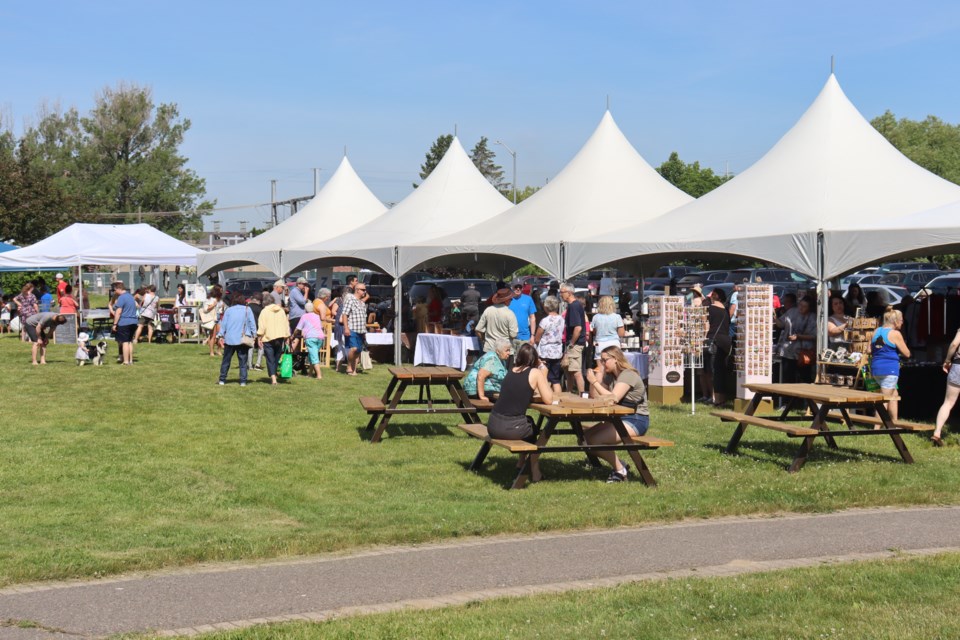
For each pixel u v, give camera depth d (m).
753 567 6.61
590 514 8.01
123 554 6.98
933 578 6.21
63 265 28.83
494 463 10.63
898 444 10.40
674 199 20.34
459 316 23.55
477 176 24.98
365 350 20.66
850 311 15.59
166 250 30.05
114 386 17.67
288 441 12.05
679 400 15.20
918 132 88.69
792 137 17.44
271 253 25.09
